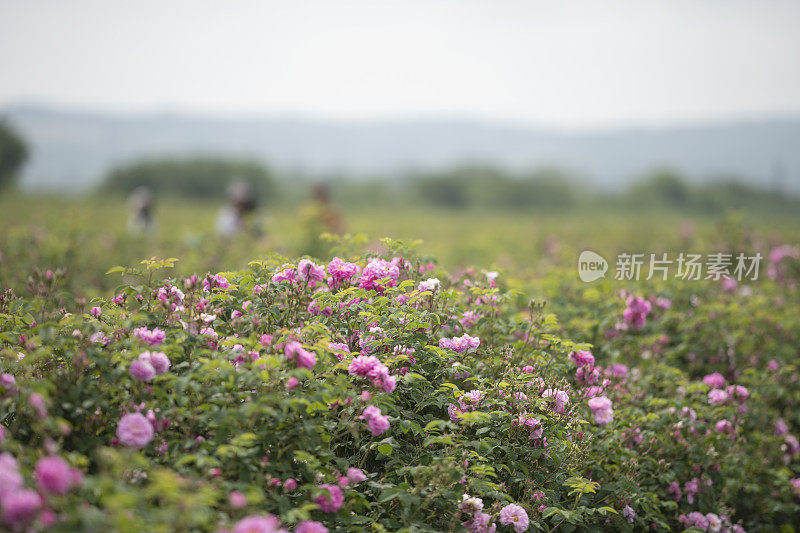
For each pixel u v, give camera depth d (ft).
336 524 25.99
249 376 24.82
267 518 21.57
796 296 71.97
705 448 41.37
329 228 98.07
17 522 17.69
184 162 422.00
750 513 44.88
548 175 481.46
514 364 37.04
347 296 33.27
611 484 35.06
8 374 25.46
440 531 27.96
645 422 40.86
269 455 26.35
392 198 455.63
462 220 287.69
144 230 127.75
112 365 25.48
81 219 125.39
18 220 131.23
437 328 34.53
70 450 24.09
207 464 23.52
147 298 30.99
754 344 56.13
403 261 38.65
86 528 18.44
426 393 31.71
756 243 81.76
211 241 92.58
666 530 37.04
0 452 22.20
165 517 18.93
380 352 31.73
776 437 47.50
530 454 32.68
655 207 419.13
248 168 422.00
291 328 31.24
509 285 49.37
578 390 38.58
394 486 27.91
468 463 30.86
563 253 84.17
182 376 26.25
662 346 51.16
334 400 26.40
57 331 27.99
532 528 30.19
